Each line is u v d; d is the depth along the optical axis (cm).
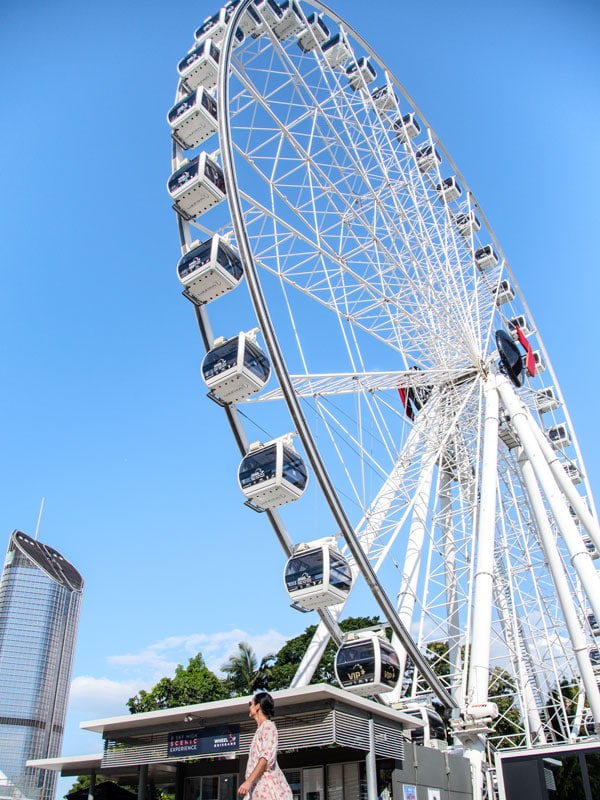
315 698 1669
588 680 2719
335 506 2347
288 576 2481
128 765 2023
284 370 2342
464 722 2511
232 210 2417
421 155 4222
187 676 5594
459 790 2233
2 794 7888
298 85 3075
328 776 1892
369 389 3188
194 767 2130
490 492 3000
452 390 3584
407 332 3497
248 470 2538
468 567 3117
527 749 2492
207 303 2727
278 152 2830
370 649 2422
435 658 5316
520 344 4131
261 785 788
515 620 2991
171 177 2745
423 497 3209
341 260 3072
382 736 1853
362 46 3722
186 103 2875
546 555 3072
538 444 3206
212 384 2547
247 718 1794
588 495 4128
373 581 2427
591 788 2319
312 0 3394
